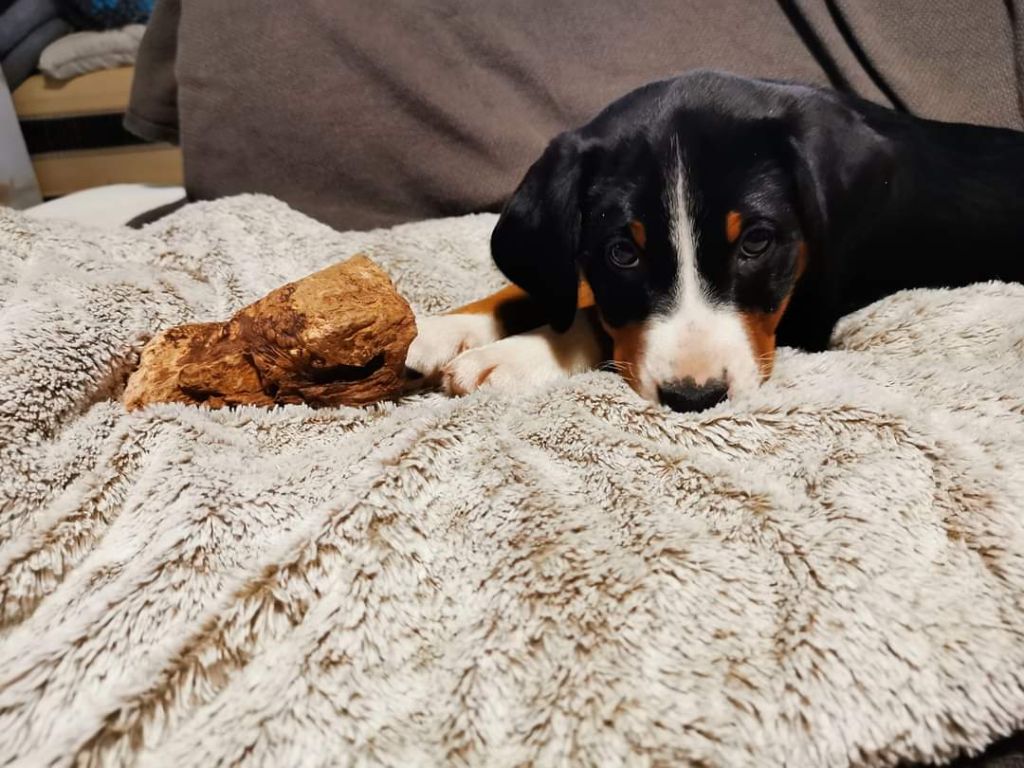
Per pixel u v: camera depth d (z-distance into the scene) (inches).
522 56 20.1
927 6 17.7
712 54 19.3
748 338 11.8
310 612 8.4
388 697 7.7
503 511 9.2
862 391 10.4
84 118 34.0
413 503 9.4
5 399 10.6
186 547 8.9
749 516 9.0
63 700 7.7
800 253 12.5
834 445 9.8
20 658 7.9
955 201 14.1
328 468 9.9
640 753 7.1
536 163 13.4
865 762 7.4
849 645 7.7
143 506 9.6
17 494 10.1
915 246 14.0
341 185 21.6
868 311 13.4
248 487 9.7
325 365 10.8
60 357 11.4
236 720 7.3
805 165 12.2
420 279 16.1
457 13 20.2
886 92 18.1
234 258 15.8
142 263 15.2
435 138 20.8
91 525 9.8
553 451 10.3
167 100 23.9
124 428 10.7
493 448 10.2
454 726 7.4
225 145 21.5
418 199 21.5
